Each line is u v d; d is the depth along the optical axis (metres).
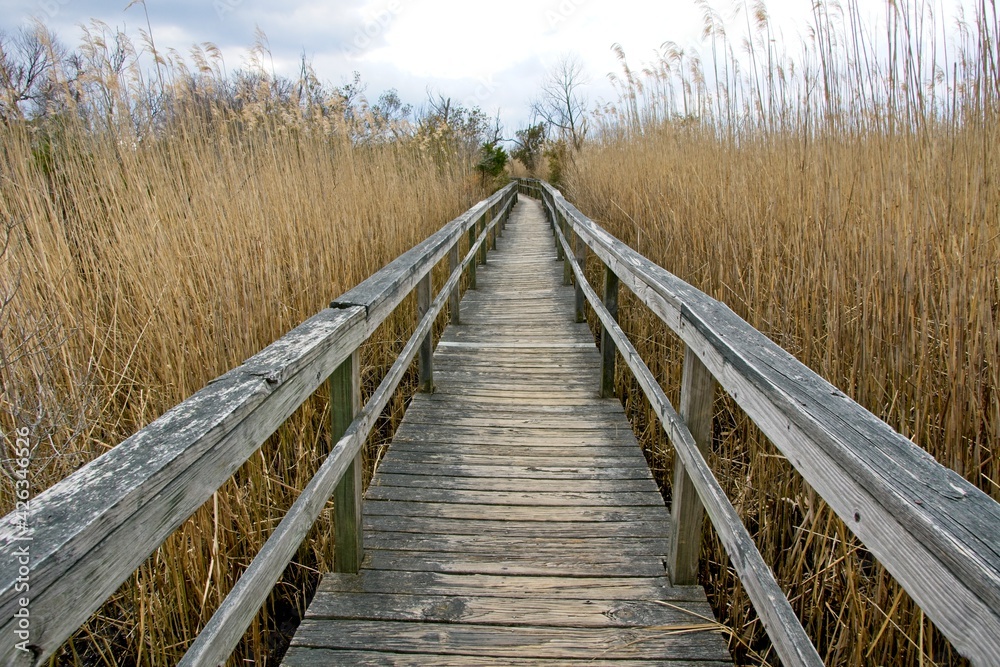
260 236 3.27
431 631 1.68
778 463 2.19
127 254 2.71
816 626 1.91
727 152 4.20
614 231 6.03
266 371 1.14
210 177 3.54
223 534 2.02
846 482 0.80
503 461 2.71
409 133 7.42
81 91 3.27
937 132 2.25
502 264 8.50
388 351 4.06
